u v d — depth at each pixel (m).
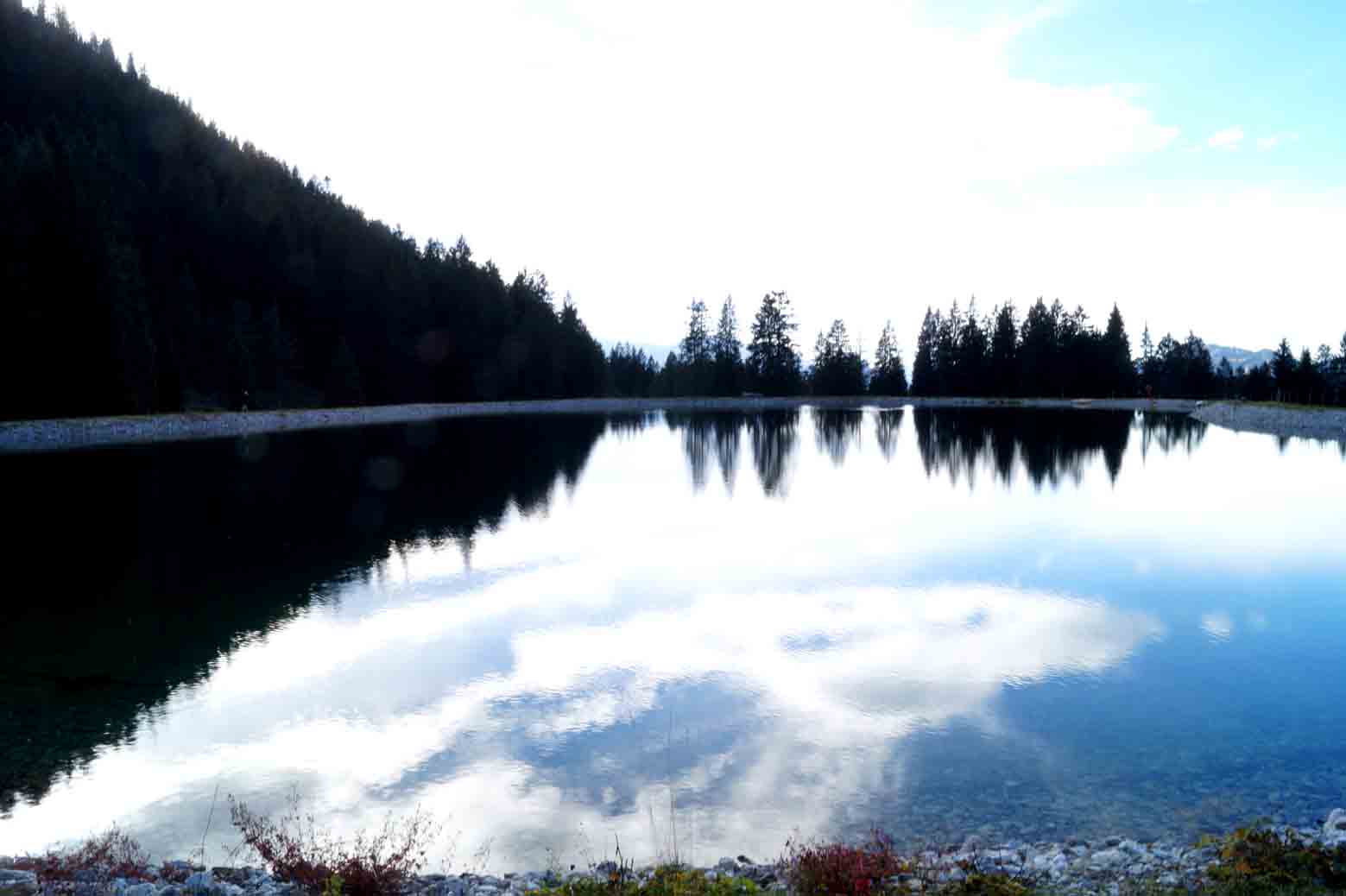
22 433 40.94
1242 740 8.43
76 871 6.00
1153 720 8.98
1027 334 100.88
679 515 22.81
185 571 16.31
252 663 11.13
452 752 8.46
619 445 44.78
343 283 88.00
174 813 7.30
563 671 10.80
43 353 46.66
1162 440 45.75
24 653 11.52
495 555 17.78
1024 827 6.74
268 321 75.94
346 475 31.59
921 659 11.12
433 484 29.14
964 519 22.03
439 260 102.81
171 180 89.00
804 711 9.36
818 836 6.69
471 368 92.06
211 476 30.95
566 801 7.42
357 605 13.95
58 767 8.15
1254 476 30.59
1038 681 10.24
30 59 98.75
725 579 15.62
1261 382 94.19
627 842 6.72
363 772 8.05
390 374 83.56
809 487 28.44
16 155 64.50
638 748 8.48
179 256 81.06
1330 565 16.42
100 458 36.19
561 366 100.31
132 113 103.19
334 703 9.77
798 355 108.12
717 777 7.83
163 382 57.00
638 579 15.65
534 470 33.38
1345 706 9.30
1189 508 23.44
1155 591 14.56
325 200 111.75
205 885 5.66
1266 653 11.25
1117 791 7.36
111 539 19.53
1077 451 40.22
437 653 11.49
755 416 76.00
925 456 38.38
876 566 16.59
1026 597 14.22
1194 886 5.16
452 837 6.85
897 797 7.36
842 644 11.78
